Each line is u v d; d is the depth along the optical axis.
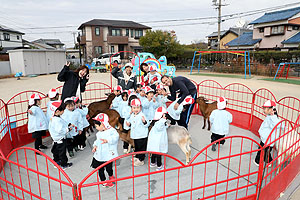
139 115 4.48
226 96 12.81
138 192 3.73
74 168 4.57
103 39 38.81
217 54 31.70
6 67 24.30
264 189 3.30
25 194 3.71
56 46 67.38
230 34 41.38
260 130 4.69
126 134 4.81
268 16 32.19
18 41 43.06
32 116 5.02
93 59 32.97
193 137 6.19
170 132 4.61
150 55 20.08
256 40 32.69
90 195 3.66
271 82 18.39
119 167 4.57
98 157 3.76
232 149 5.37
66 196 3.67
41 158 4.97
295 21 28.84
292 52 23.98
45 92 13.77
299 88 15.06
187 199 3.56
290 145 4.10
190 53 34.03
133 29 40.88
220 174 4.29
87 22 38.19
